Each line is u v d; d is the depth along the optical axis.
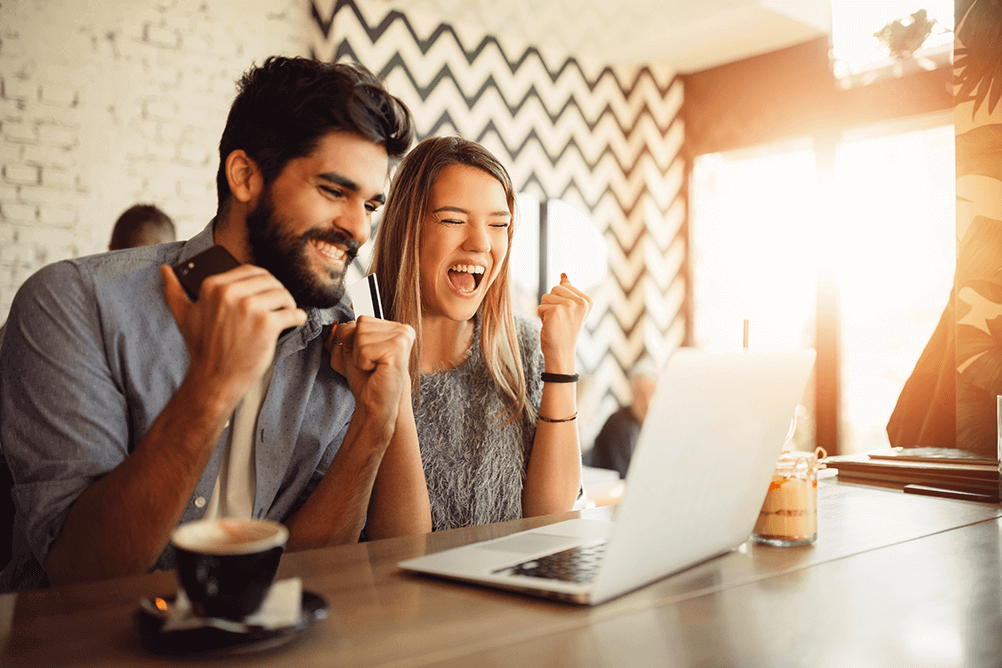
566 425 1.50
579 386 3.98
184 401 0.89
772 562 0.86
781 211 4.42
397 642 0.60
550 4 3.92
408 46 4.00
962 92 1.70
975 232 1.68
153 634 0.58
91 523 0.92
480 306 1.52
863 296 3.99
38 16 3.21
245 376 0.88
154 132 3.45
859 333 4.01
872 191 3.97
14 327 1.07
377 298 1.29
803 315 4.29
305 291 1.12
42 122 3.22
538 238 4.55
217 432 0.90
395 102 1.12
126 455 1.09
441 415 1.45
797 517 0.94
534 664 0.57
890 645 0.62
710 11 3.96
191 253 1.17
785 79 4.41
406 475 1.31
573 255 4.67
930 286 3.74
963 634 0.64
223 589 0.58
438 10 4.00
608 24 4.17
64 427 1.03
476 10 3.99
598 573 0.71
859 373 4.00
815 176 4.24
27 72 3.19
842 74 4.09
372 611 0.68
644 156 4.89
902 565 0.85
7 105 3.15
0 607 0.68
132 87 3.39
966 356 1.68
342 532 1.14
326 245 1.11
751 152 4.59
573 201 4.68
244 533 0.64
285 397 1.20
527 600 0.71
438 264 1.42
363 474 1.13
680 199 4.99
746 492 0.88
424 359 1.50
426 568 0.79
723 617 0.68
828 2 3.93
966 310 1.69
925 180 3.76
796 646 0.61
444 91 4.15
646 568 0.74
